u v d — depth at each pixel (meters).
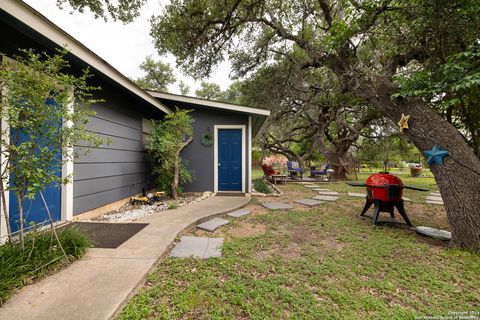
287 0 6.06
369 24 3.66
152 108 5.81
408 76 3.50
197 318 1.45
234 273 2.01
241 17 6.60
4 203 1.87
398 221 3.78
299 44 6.49
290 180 10.10
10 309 1.37
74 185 3.29
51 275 1.77
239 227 3.41
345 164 10.67
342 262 2.29
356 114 10.45
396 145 13.48
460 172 2.74
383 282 1.92
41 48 2.72
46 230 2.42
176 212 3.88
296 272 2.08
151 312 1.47
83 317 1.32
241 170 6.10
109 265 1.95
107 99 4.03
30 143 1.76
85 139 2.18
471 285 1.90
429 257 2.44
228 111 6.04
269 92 10.36
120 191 4.45
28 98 1.79
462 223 2.65
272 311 1.53
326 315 1.49
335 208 4.80
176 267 2.09
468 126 3.56
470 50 2.47
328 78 8.95
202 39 6.89
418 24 2.89
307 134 12.75
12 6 1.93
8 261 1.67
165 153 5.07
